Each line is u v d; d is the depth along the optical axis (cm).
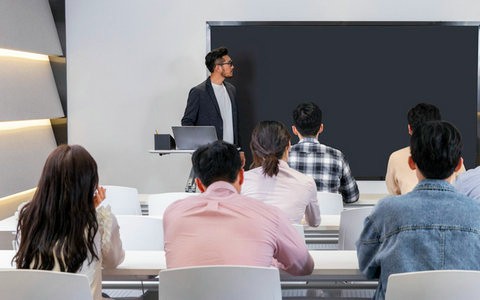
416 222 217
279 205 321
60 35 668
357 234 341
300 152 424
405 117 657
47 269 220
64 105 671
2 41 551
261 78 656
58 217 219
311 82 655
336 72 654
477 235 215
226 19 661
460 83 652
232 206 231
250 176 329
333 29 651
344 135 661
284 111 659
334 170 422
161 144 545
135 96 670
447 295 195
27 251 220
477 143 655
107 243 232
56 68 670
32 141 630
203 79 666
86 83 671
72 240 218
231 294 203
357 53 652
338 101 657
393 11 655
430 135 220
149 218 306
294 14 657
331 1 656
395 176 418
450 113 655
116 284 353
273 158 324
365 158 662
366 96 656
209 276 201
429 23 649
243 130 661
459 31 649
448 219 216
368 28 651
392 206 222
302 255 235
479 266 214
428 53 651
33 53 623
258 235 225
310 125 425
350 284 361
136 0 664
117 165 676
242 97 659
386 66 654
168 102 670
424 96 655
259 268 200
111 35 667
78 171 220
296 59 654
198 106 618
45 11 651
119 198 430
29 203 225
